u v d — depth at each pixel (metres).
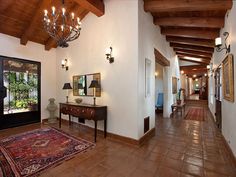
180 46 5.96
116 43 3.38
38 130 4.01
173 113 6.57
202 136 3.54
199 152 2.67
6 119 4.21
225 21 3.13
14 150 2.72
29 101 4.79
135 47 3.04
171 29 4.55
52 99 5.10
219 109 3.97
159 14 3.76
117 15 3.36
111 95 3.48
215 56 4.83
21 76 4.59
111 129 3.46
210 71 6.86
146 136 3.34
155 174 2.00
